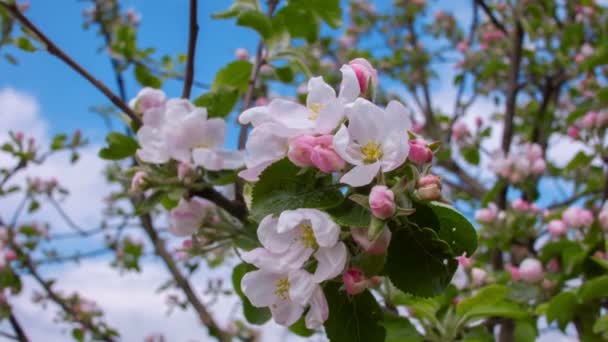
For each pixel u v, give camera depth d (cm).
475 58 172
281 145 41
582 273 87
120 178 63
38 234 157
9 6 58
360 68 43
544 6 142
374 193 37
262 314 55
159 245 119
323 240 38
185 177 56
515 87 134
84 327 154
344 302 42
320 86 42
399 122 39
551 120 150
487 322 86
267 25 70
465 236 43
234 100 62
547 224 105
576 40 137
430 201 39
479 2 141
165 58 102
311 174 40
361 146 39
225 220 58
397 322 67
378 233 37
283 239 40
